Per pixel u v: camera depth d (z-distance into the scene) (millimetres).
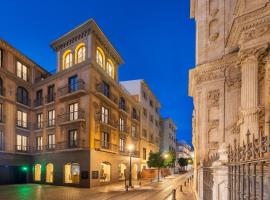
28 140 34469
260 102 11336
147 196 20266
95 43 31500
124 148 39688
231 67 17656
